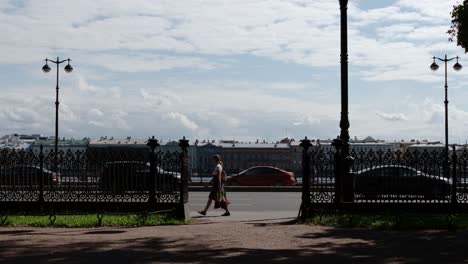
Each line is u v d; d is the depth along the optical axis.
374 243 12.40
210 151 166.75
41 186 18.36
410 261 10.31
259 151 168.25
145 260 10.31
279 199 28.19
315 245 12.09
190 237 13.28
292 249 11.55
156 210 17.77
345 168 18.00
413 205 18.17
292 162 167.88
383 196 18.17
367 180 18.27
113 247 11.76
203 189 34.75
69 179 18.39
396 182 18.22
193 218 18.33
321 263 10.08
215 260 10.32
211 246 11.91
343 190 17.97
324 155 18.09
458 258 10.62
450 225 15.02
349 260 10.38
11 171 18.52
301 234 13.82
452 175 18.28
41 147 18.61
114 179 18.20
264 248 11.68
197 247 11.77
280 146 170.00
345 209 17.89
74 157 18.44
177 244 12.18
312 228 15.11
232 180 40.06
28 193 18.47
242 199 28.19
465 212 18.12
